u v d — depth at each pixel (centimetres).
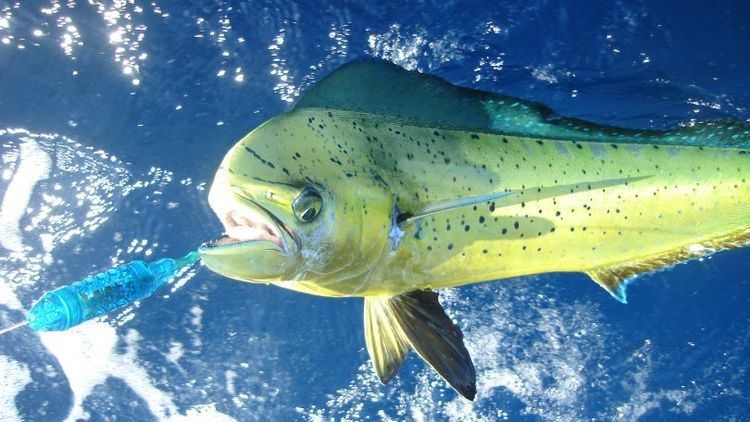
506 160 100
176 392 149
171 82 172
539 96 168
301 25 175
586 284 154
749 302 152
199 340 152
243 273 85
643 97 167
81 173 163
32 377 150
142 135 167
